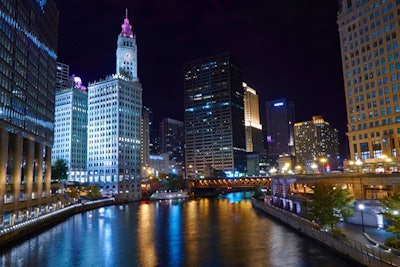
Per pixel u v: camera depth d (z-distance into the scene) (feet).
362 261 148.87
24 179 350.84
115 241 240.53
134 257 194.39
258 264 173.17
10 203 302.86
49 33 427.33
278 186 412.16
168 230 284.41
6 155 289.12
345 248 167.22
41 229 293.43
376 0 422.00
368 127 422.00
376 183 277.23
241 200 643.86
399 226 149.69
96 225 319.27
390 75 402.11
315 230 212.64
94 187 589.32
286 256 184.44
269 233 256.11
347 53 459.73
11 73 303.27
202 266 173.78
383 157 372.58
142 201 652.07
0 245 217.56
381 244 159.33
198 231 276.21
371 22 427.74
